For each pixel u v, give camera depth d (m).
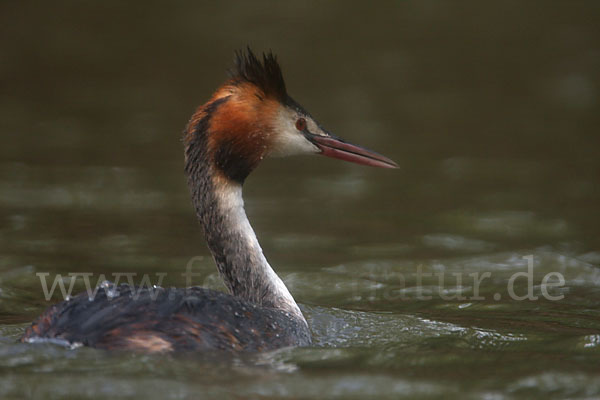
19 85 29.20
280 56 32.28
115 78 30.14
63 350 8.91
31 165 21.00
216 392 8.23
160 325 9.07
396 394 8.38
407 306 13.00
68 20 37.28
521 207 18.67
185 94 28.20
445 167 21.91
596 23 36.94
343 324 11.53
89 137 23.84
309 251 15.88
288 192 20.08
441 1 40.84
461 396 8.38
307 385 8.50
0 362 8.72
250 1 40.50
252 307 10.00
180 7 39.38
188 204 18.44
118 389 8.20
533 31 36.16
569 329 11.50
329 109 26.72
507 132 25.03
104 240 15.93
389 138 24.08
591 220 17.75
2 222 16.77
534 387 8.72
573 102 28.14
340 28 36.62
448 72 31.44
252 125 11.16
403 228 17.36
